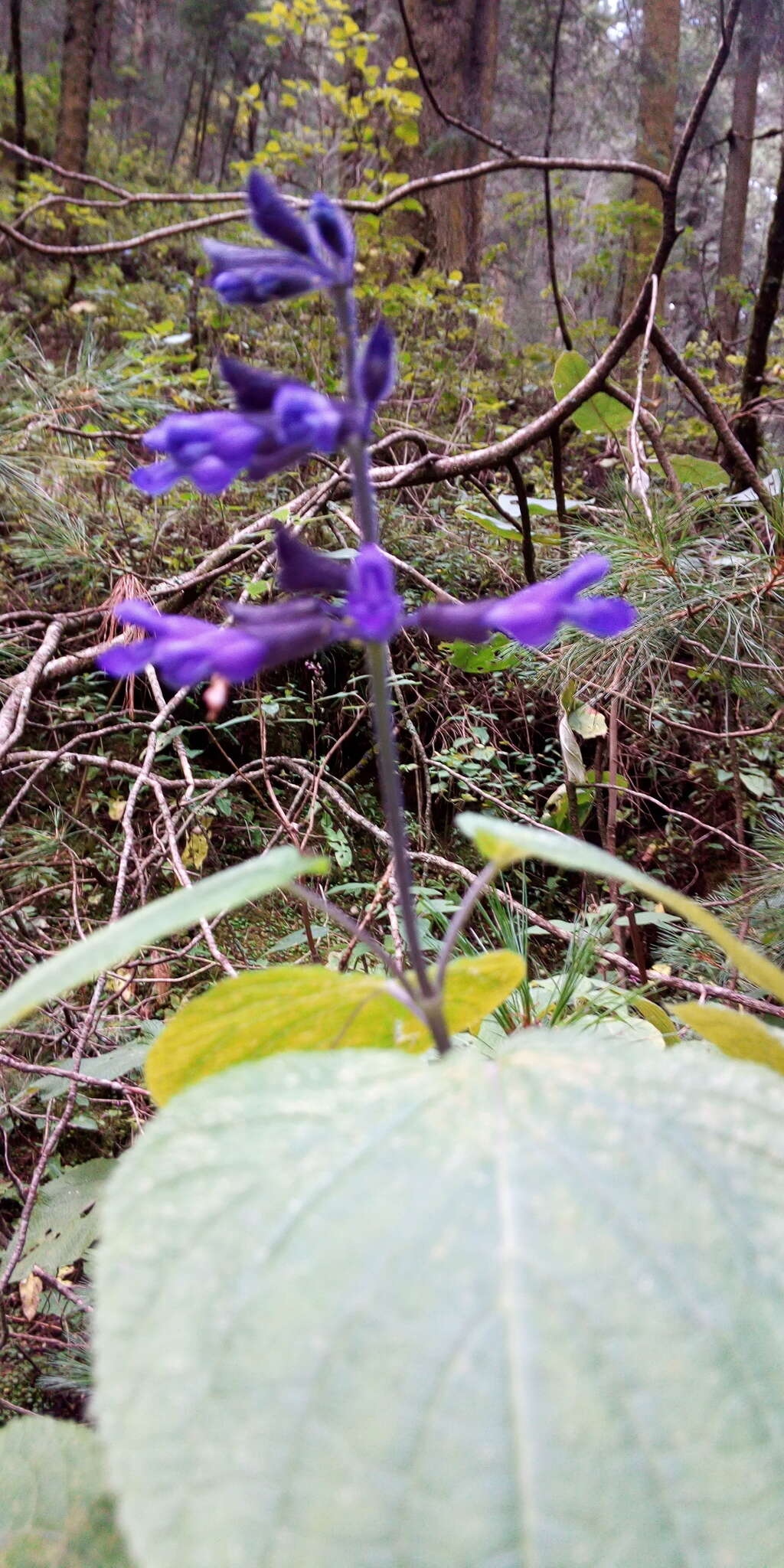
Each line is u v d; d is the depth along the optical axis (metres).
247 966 3.71
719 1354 0.67
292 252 1.14
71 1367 2.21
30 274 8.92
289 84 7.60
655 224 9.33
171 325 5.93
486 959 1.14
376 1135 0.84
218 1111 0.89
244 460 1.06
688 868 4.61
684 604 2.97
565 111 13.19
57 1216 2.59
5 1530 1.06
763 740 4.46
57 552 4.41
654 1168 0.80
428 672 5.12
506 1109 0.87
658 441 3.99
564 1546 0.59
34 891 3.83
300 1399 0.66
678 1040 2.17
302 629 1.06
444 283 7.89
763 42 7.04
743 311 13.58
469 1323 0.69
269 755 5.13
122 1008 3.42
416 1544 0.60
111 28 18.48
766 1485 0.61
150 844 4.32
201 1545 0.61
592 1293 0.70
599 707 3.86
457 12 9.03
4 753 3.02
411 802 5.01
